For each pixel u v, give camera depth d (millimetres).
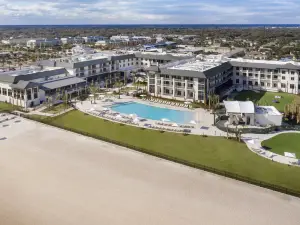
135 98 157750
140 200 68625
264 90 176750
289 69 168750
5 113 131125
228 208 66188
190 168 83938
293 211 65375
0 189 71938
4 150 94062
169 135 107750
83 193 70938
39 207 65375
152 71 160625
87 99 155750
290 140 102625
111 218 62156
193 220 62062
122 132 110688
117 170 82312
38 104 145125
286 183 75562
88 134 106562
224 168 83500
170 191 72438
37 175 78875
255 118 116438
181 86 155375
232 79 185125
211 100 139875
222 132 109750
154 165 85625
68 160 87875
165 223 60969
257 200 69250
